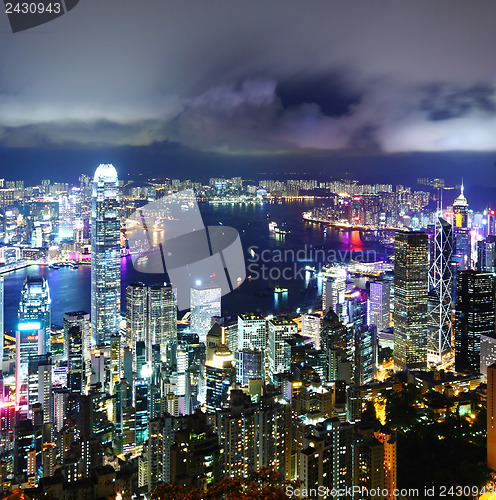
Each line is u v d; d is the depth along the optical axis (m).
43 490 92.12
